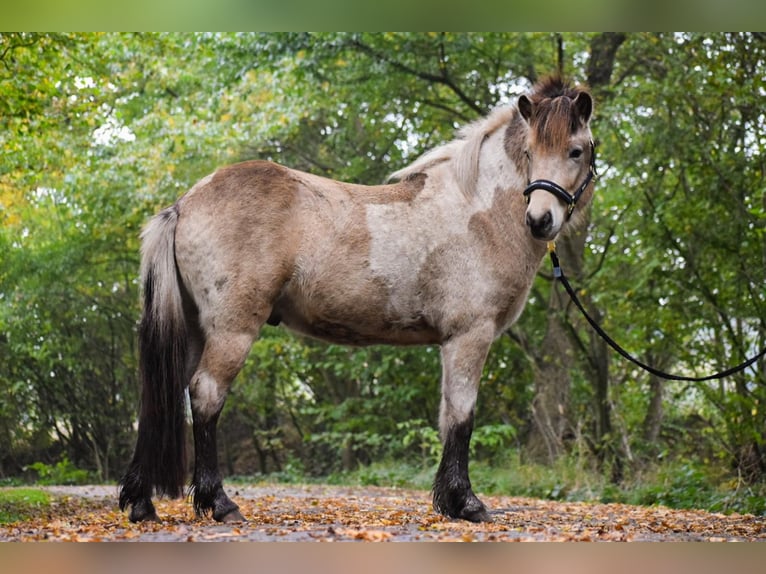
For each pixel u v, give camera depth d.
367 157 18.27
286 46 14.80
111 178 16.69
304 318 6.21
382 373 17.44
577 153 6.00
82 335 19.80
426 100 16.22
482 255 6.21
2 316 17.98
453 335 6.21
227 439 22.94
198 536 5.10
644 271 12.13
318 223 6.05
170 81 17.45
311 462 21.81
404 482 15.20
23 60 10.60
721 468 11.12
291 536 5.16
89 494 12.33
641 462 12.79
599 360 14.20
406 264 6.13
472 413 6.18
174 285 5.93
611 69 14.79
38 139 13.27
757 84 10.62
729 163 11.59
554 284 14.40
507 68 15.73
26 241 18.80
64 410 20.05
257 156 18.56
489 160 6.40
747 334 12.01
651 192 12.67
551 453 13.99
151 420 5.77
